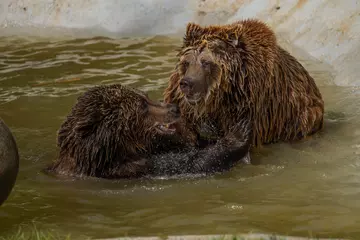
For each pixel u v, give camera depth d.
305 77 13.71
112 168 11.92
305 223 9.97
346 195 11.05
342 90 15.57
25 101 15.44
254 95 12.31
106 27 20.86
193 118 12.76
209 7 20.55
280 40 18.19
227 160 12.15
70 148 12.05
